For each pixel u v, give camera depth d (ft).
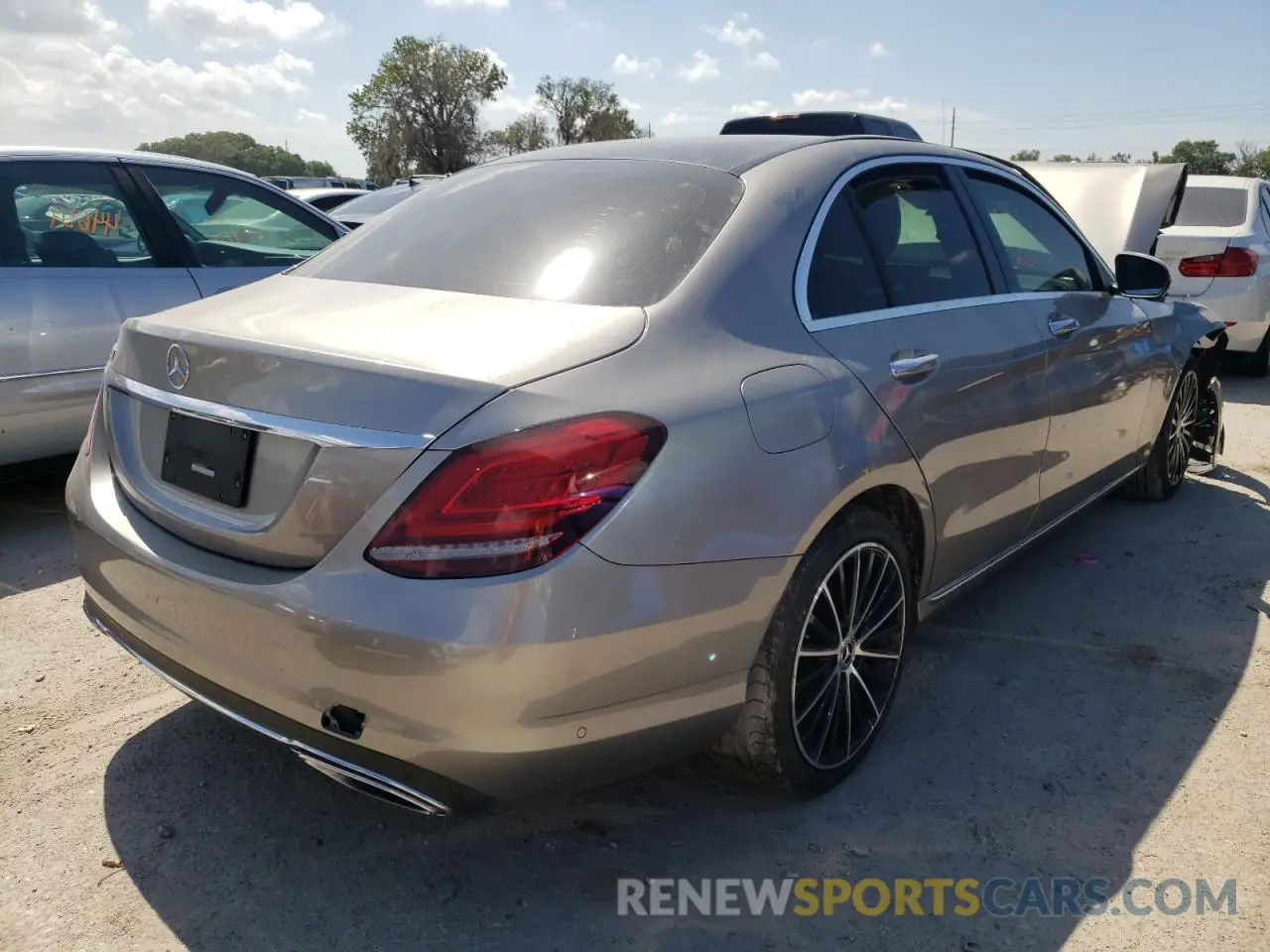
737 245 8.25
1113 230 21.27
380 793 6.80
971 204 11.07
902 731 9.93
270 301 8.34
